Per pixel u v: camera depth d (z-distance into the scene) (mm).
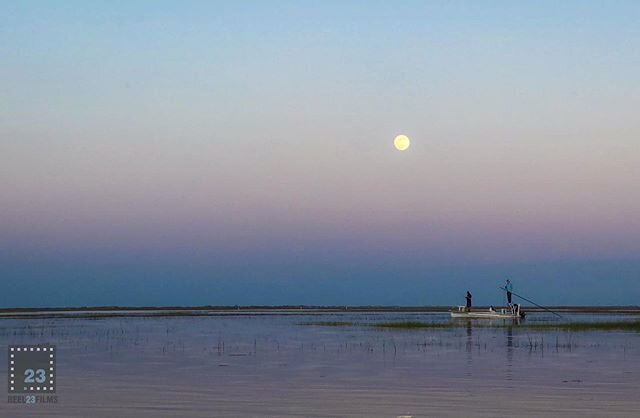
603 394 32469
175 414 28297
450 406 29719
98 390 33969
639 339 62781
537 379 37250
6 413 28625
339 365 43844
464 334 71062
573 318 115375
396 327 85938
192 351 53375
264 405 30031
